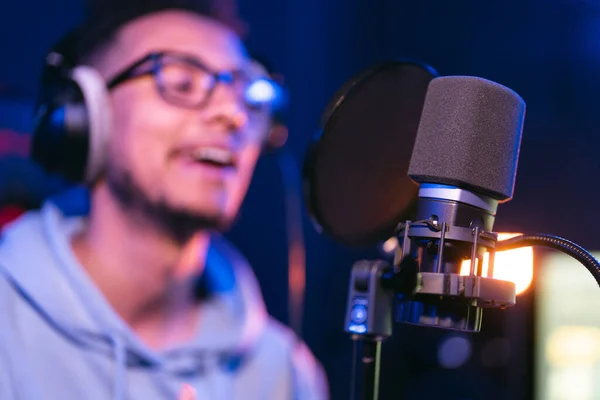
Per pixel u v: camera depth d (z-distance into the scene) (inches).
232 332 45.6
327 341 87.1
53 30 71.9
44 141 39.1
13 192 62.8
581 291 58.2
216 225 40.9
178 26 41.6
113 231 40.8
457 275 22.0
